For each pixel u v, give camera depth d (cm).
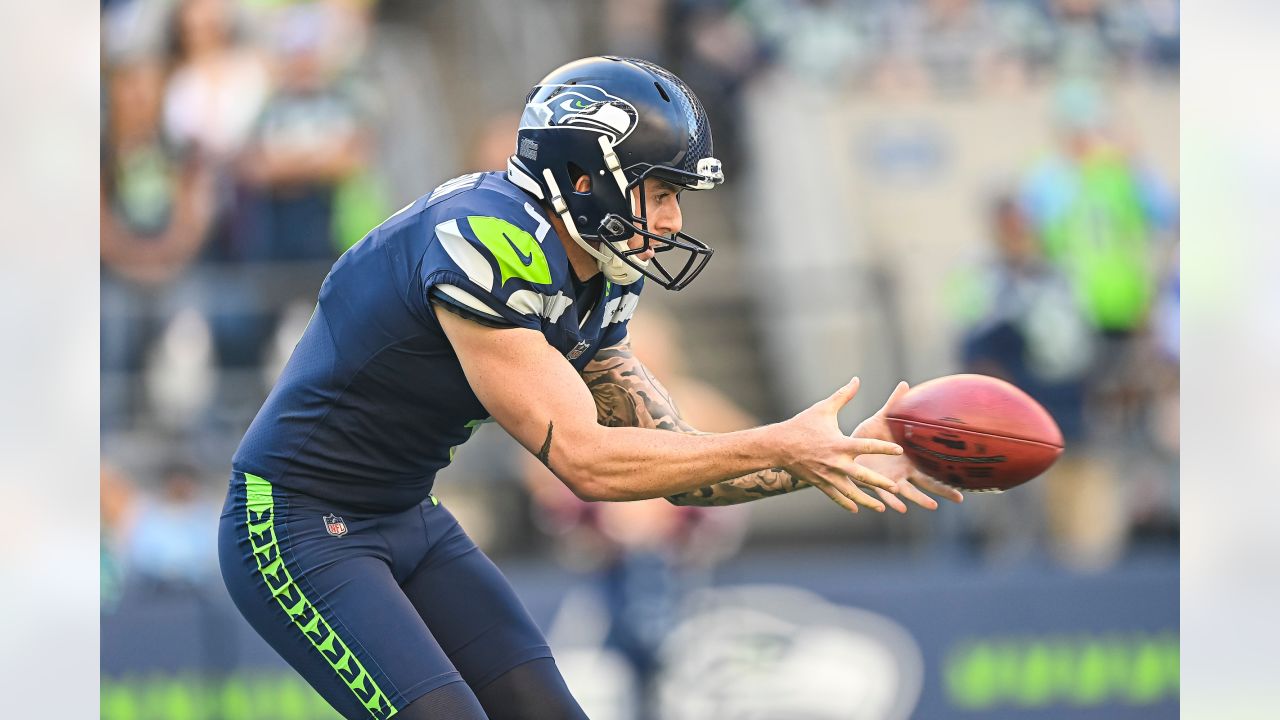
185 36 2223
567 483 768
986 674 1797
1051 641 1805
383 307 795
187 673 1775
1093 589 1820
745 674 1775
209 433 2052
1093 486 2069
